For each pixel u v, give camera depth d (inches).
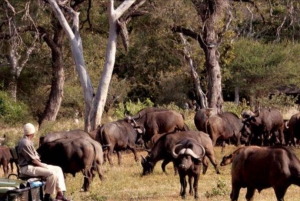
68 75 4911.4
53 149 1888.5
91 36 4584.2
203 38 3786.9
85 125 3206.2
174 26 3841.0
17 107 4485.7
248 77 5679.1
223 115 2859.3
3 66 4655.5
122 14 3339.1
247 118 2965.1
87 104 3201.3
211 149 2182.6
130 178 2191.2
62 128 3715.6
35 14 3796.8
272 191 1857.8
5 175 2294.5
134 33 4552.2
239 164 1483.8
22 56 4549.7
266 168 1441.9
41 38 4111.7
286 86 6122.1
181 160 1700.3
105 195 1851.6
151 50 4852.4
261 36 6314.0
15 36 3595.0
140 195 1850.4
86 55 4714.6
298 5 4057.6
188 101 5359.3
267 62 5639.8
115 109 4552.2
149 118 2942.9
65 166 1893.5
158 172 2299.5
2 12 3887.8
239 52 5620.1
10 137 3270.2
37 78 4726.9
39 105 4896.7
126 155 2965.1
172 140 2148.1
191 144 1721.2
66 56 4623.5
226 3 3752.5
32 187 1158.3
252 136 3046.3
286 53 5689.0
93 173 1948.8
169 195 1839.3
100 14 4451.3
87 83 3213.6
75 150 1887.3
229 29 4409.5
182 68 5044.3
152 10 3671.3
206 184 2033.7
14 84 4643.2
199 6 3713.1
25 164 1339.8
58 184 1330.0
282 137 3164.4
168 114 2950.3
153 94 5423.2
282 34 6205.7
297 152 2881.4
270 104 4461.1
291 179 1432.1
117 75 5354.3
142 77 5398.6
